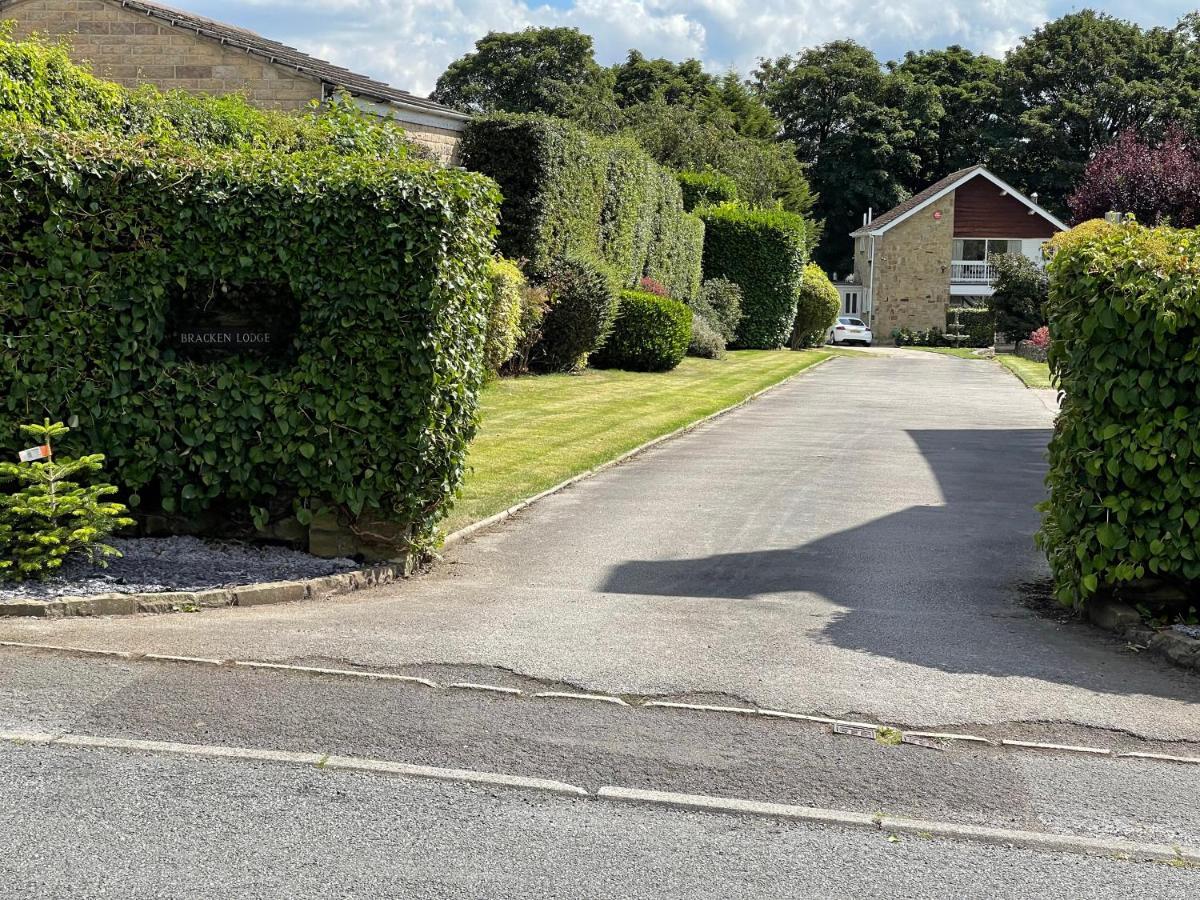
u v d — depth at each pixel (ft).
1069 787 15.51
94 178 25.85
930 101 227.61
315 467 27.02
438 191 26.45
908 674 20.04
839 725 17.53
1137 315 22.20
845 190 224.94
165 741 15.93
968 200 185.78
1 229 25.26
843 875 12.89
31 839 13.01
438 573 27.96
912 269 186.50
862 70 230.07
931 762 16.22
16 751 15.40
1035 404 74.33
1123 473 22.84
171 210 26.14
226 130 46.85
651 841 13.55
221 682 18.37
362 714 17.24
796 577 27.84
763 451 50.47
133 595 22.95
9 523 23.70
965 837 13.94
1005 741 17.08
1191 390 22.34
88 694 17.56
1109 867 13.26
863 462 47.65
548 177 72.79
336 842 13.21
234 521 28.12
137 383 26.50
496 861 12.91
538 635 21.81
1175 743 17.20
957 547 31.71
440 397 27.43
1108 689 19.62
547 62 199.41
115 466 26.84
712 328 114.73
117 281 26.16
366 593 25.54
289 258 26.32
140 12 65.00
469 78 201.98
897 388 86.07
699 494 39.50
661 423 57.21
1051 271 25.50
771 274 128.36
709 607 24.66
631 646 21.21
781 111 238.89
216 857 12.75
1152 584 23.72
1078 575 23.98
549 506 37.04
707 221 128.26
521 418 55.31
